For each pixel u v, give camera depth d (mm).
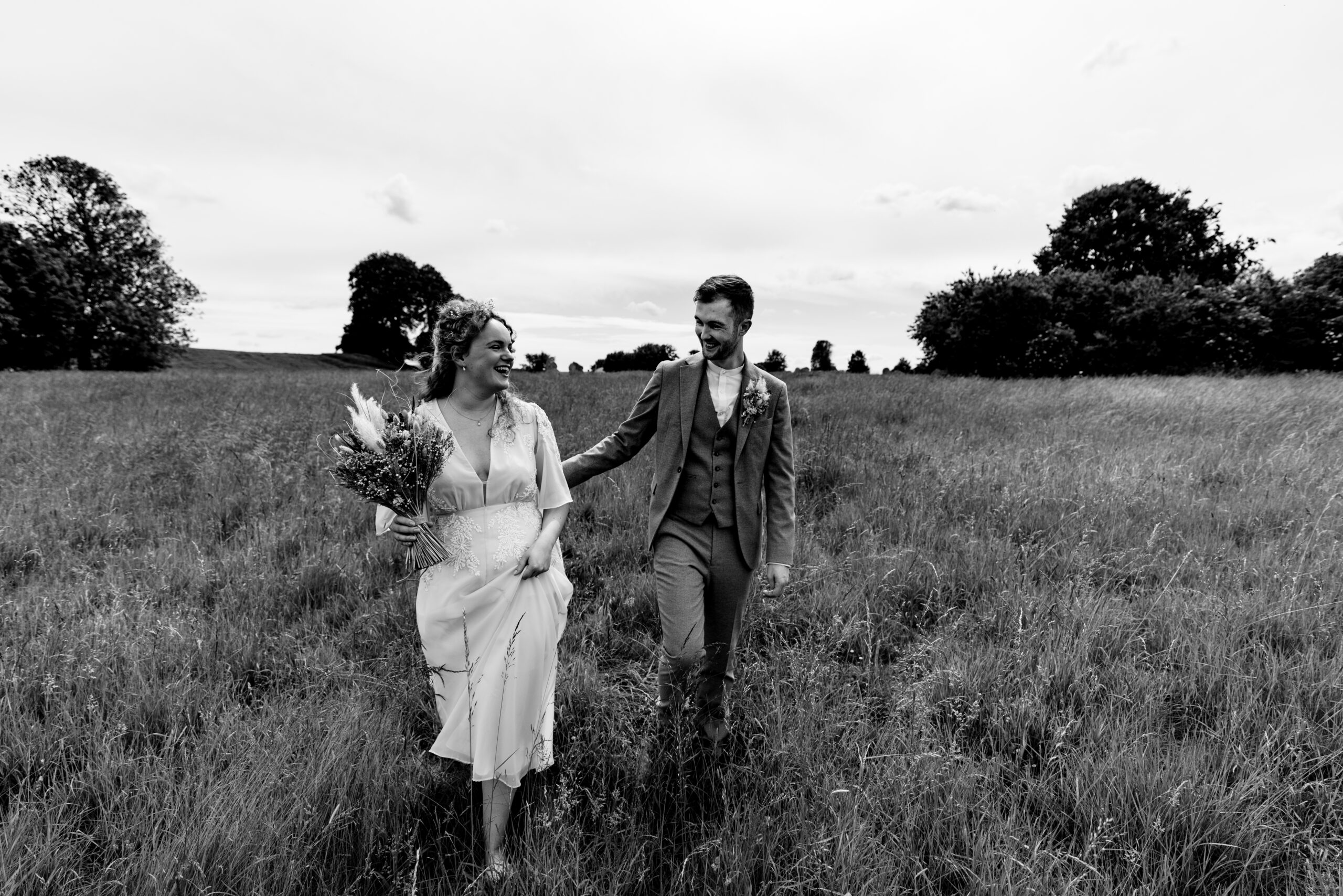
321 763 2379
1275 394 12500
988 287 28094
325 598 4145
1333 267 26281
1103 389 14406
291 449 7512
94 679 2916
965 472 6555
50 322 37031
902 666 3383
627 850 2133
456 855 2189
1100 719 2744
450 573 2385
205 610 3846
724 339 2639
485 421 2516
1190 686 2986
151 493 5891
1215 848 2119
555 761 2615
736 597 2820
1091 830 2092
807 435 8641
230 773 2299
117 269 42156
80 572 4117
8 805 2291
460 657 2377
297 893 1968
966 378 21969
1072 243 37656
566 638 3691
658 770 2494
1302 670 2990
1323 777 2422
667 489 2762
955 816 2236
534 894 1936
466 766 2650
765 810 2244
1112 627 3477
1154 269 34906
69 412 10039
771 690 2984
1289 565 4105
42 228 40938
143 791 2230
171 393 13586
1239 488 6008
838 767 2504
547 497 2623
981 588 4215
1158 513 5359
